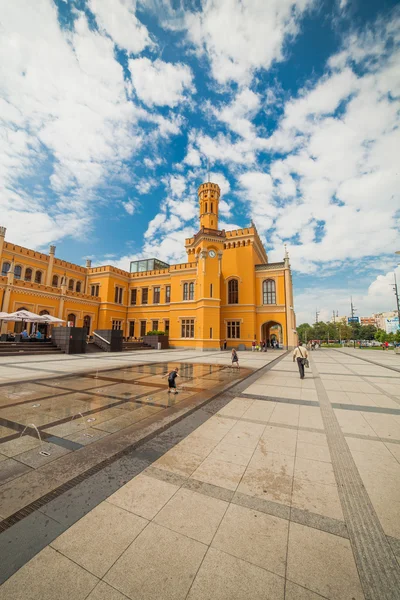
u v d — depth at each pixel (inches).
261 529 97.5
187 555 85.8
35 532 94.7
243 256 1339.8
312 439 179.9
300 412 239.6
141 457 152.6
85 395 297.7
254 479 130.8
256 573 79.9
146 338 1249.4
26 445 167.9
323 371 522.6
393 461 150.3
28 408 247.0
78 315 1288.1
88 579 77.4
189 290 1323.8
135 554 85.8
